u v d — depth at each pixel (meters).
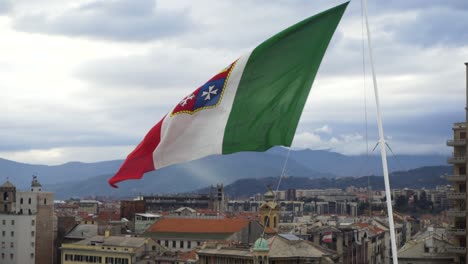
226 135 43.59
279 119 43.41
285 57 42.91
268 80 43.16
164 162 44.25
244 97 43.47
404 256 184.75
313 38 42.53
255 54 42.91
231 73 43.44
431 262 181.62
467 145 170.00
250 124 43.53
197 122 43.88
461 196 172.62
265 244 198.75
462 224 176.12
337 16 42.16
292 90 43.12
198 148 43.78
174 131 44.09
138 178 44.38
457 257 177.00
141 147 44.50
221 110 43.66
